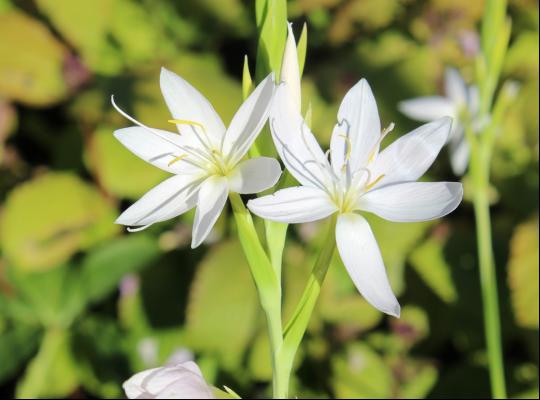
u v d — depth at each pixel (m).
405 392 0.61
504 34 0.50
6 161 0.73
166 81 0.39
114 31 0.73
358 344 0.62
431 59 0.70
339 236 0.37
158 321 0.64
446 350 0.66
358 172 0.38
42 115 0.76
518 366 0.62
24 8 0.78
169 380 0.36
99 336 0.64
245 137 0.38
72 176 0.66
